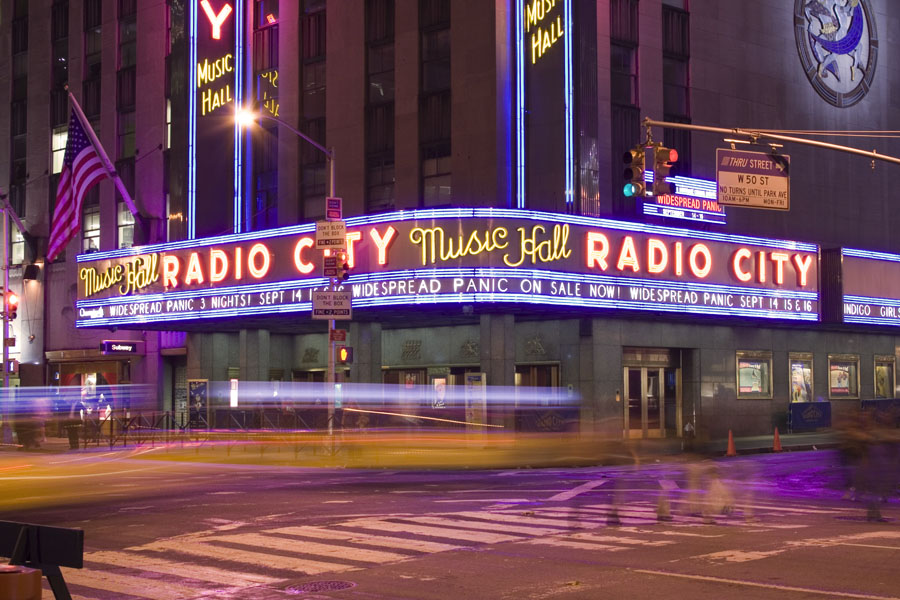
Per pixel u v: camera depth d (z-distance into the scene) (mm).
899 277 44656
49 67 54906
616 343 38250
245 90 44062
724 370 41656
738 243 39406
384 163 39719
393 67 39781
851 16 47719
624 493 21531
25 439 41969
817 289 41844
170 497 21250
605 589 10922
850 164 46969
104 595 11133
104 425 44000
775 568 12023
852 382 46594
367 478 26328
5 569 6359
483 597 10625
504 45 36844
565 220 34656
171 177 46031
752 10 44156
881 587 10828
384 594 10898
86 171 45906
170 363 49719
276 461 32469
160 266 41719
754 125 43625
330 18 41562
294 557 13375
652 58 40531
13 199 56094
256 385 44094
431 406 41469
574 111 36781
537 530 15688
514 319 37406
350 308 33031
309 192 41844
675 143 40938
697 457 22359
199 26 45562
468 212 34031
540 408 36719
